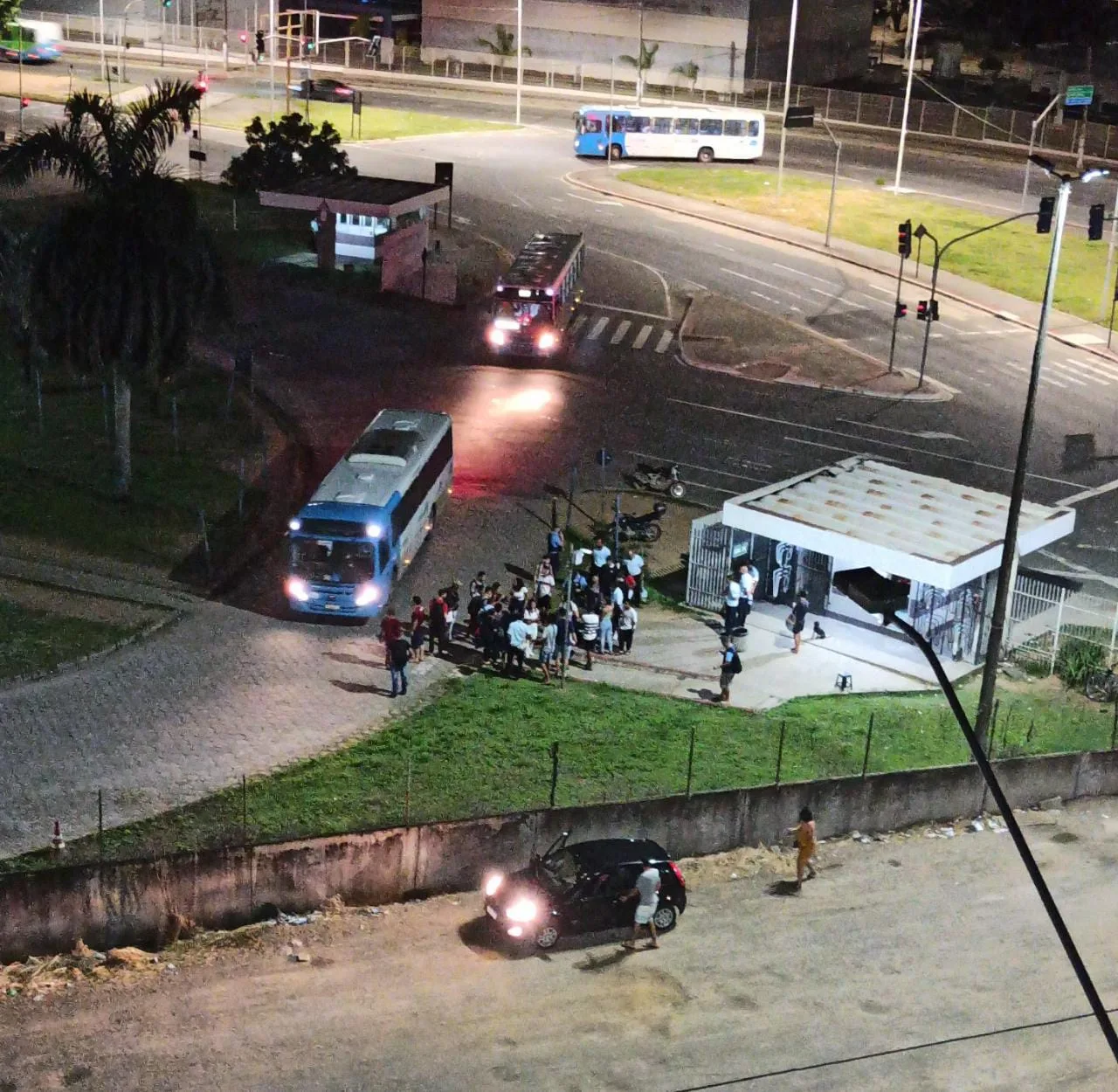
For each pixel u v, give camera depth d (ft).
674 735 121.90
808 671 138.82
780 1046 86.79
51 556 143.64
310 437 181.16
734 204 294.05
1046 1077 85.76
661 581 156.25
